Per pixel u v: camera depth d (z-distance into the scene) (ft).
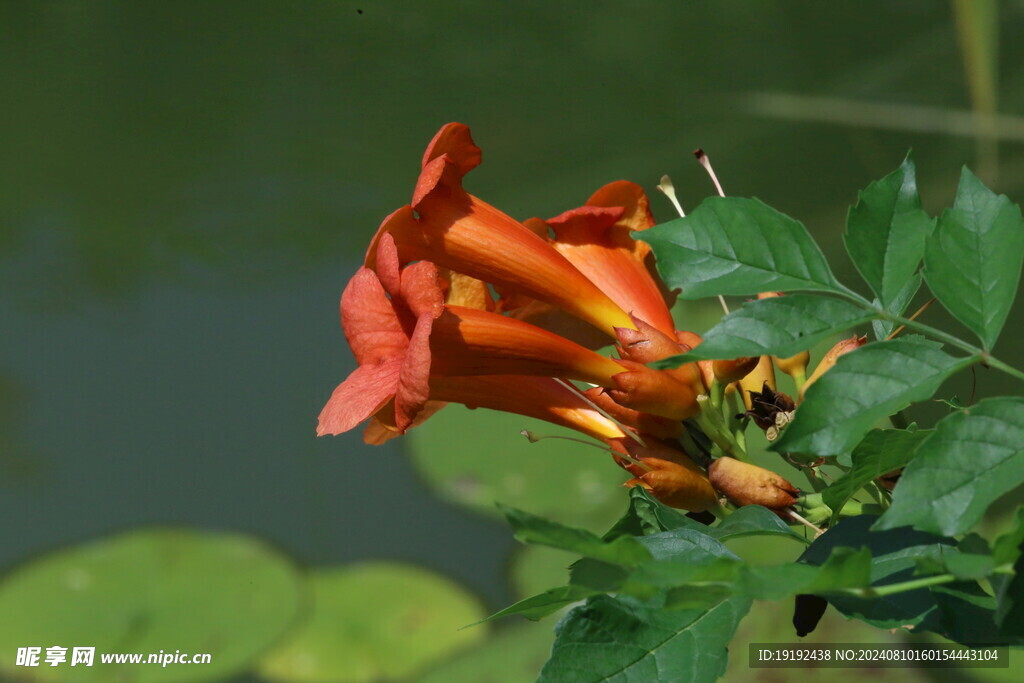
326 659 7.68
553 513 8.62
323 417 4.10
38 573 8.62
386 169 14.51
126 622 8.09
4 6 18.53
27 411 10.45
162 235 13.21
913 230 3.97
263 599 8.24
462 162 4.16
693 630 3.97
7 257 12.83
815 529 4.12
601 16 16.24
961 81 13.42
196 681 7.54
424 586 8.25
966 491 3.86
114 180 14.35
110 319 11.79
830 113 13.85
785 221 3.98
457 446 9.50
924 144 12.92
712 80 15.02
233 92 16.39
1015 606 3.86
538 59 16.19
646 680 3.96
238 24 17.92
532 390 4.23
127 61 17.15
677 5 15.94
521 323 4.13
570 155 14.44
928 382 3.89
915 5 14.93
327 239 13.12
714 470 4.14
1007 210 3.95
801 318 3.92
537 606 3.99
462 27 16.93
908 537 3.96
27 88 16.48
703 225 3.99
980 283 3.93
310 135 15.34
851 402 3.89
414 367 4.03
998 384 8.70
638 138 14.55
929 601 3.94
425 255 4.16
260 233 13.30
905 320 3.94
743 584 3.85
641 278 4.22
